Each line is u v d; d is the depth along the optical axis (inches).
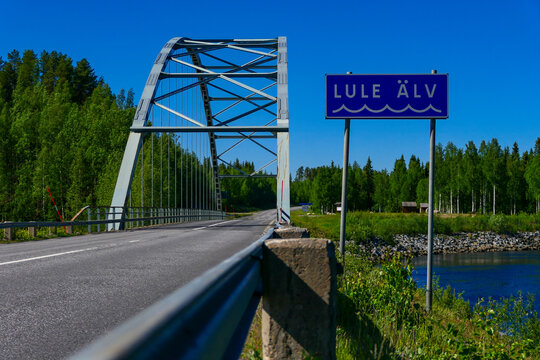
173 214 1576.0
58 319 161.9
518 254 1987.0
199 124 1254.9
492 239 2410.2
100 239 655.1
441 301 460.1
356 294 268.7
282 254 96.3
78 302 190.4
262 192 7770.7
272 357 94.5
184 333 34.5
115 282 241.0
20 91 4101.9
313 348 94.0
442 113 377.1
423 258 1752.0
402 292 286.5
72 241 618.5
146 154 2994.6
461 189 4200.3
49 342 134.2
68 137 3272.6
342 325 205.9
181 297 38.9
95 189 3063.5
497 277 1208.2
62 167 3053.6
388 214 2928.2
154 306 34.5
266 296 97.1
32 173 2979.8
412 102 380.5
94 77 4953.3
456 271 1343.5
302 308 95.0
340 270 116.4
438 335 260.5
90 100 4340.6
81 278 254.5
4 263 328.2
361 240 1929.1
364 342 183.6
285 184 1138.7
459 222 2598.4
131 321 29.6
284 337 94.5
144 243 544.1
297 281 95.6
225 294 55.4
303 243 96.7
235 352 63.1
